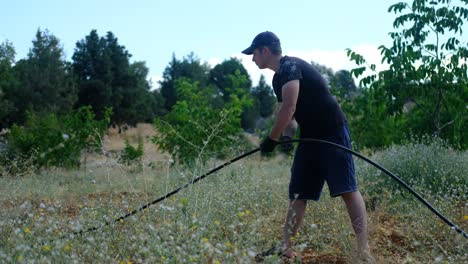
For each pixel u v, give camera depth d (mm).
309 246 4883
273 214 5957
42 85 44375
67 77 47688
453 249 4480
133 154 13156
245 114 46531
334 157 4434
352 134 11469
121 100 53875
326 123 4484
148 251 3650
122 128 52812
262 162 12453
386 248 4801
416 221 5457
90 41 53438
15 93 43250
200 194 5086
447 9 8945
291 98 4336
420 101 9758
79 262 3873
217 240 4352
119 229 4664
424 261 4262
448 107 9367
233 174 6836
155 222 5031
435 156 7715
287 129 4902
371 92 9852
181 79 12539
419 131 9828
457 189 6656
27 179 8086
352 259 4297
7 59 44094
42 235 4422
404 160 7605
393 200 6578
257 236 4695
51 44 45875
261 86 57781
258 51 4582
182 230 3766
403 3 9188
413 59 9203
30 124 14484
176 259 3488
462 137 9469
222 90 64562
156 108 59062
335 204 5633
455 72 9008
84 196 7707
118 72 54156
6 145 12992
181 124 12656
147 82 63625
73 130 13648
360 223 4395
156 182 8617
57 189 8391
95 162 13875
